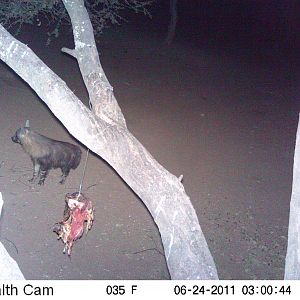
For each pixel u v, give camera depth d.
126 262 8.95
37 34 19.42
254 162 13.93
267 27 31.47
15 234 9.13
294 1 33.69
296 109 19.16
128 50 21.38
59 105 3.27
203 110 17.06
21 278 2.71
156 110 16.16
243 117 17.30
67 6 4.17
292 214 3.17
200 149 14.05
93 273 8.55
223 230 10.54
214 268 3.14
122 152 3.26
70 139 12.52
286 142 15.82
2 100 14.09
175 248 3.10
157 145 13.84
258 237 10.48
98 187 10.87
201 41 26.48
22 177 10.72
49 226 9.41
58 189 10.52
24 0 10.45
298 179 3.15
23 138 10.09
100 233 9.59
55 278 8.26
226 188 12.23
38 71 3.36
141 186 3.23
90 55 3.97
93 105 3.67
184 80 19.61
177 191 3.24
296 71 24.42
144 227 9.95
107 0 12.46
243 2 33.53
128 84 17.81
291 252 3.15
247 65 23.92
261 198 12.06
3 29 3.61
